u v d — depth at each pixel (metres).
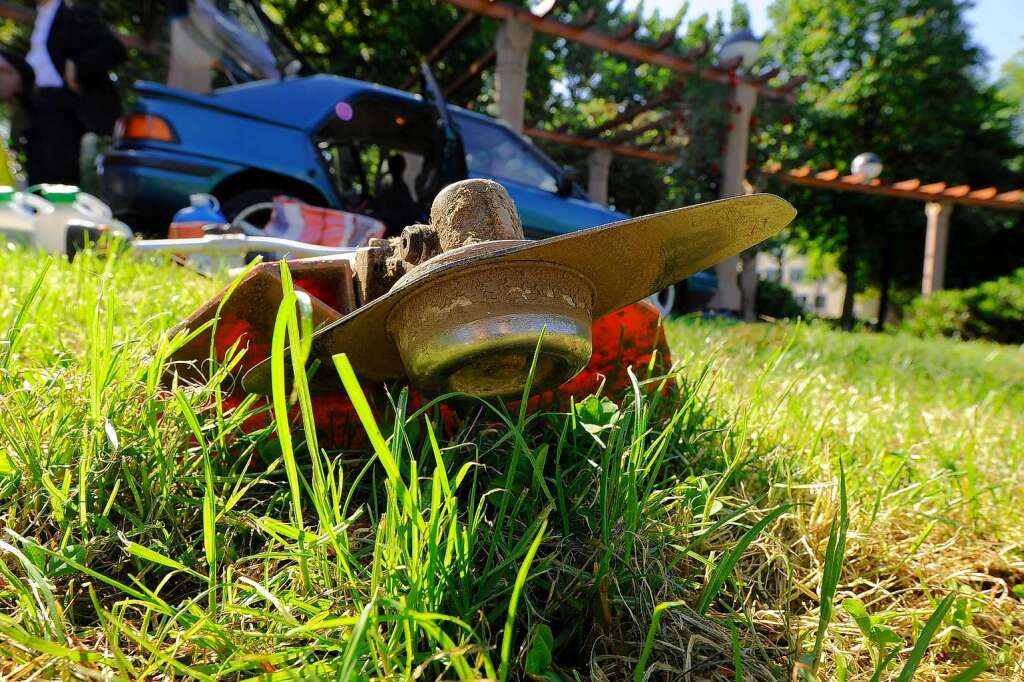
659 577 0.27
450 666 0.21
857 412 0.60
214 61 1.66
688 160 2.86
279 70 1.71
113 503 0.30
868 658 0.28
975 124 6.81
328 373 0.33
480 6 2.27
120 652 0.19
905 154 6.44
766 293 4.99
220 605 0.24
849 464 0.46
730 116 2.79
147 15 1.84
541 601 0.27
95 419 0.30
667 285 0.35
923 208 6.33
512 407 0.40
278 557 0.24
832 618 0.30
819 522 0.37
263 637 0.22
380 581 0.23
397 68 3.75
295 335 0.19
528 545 0.28
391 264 0.36
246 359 0.38
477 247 0.30
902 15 6.66
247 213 1.33
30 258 0.86
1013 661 0.29
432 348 0.28
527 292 0.28
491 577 0.25
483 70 2.90
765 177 3.42
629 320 0.41
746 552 0.33
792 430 0.51
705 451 0.41
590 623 0.26
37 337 0.50
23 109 1.59
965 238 7.13
